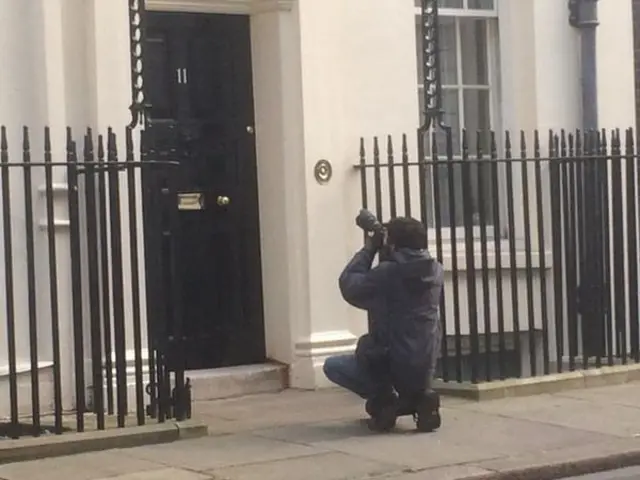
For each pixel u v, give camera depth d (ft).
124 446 23.17
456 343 28.60
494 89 33.68
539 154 31.12
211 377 28.63
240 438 24.00
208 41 29.50
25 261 25.93
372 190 30.45
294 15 29.48
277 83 29.58
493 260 32.30
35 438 22.57
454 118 33.12
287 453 22.53
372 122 30.48
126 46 26.94
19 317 25.79
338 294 29.86
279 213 29.71
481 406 27.12
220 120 29.66
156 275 24.41
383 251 24.57
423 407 24.35
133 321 24.88
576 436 23.80
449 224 30.04
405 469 21.08
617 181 30.73
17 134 25.88
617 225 30.86
